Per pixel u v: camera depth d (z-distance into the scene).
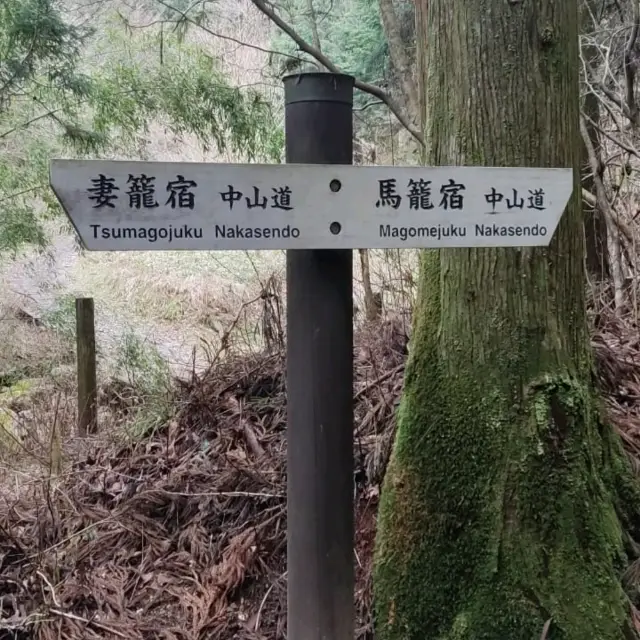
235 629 2.53
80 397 5.22
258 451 3.46
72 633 2.52
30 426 4.97
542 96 2.19
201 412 3.96
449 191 1.82
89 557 2.99
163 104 6.07
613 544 2.29
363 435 3.19
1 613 2.65
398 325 4.04
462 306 2.28
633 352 3.49
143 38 6.61
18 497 3.66
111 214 1.63
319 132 1.80
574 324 2.33
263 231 1.70
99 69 6.57
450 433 2.29
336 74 1.80
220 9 7.30
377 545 2.40
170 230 1.66
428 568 2.28
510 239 1.89
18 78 5.64
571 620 2.14
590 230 5.20
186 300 9.61
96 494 3.57
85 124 6.76
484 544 2.23
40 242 6.69
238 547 2.80
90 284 10.28
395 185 1.78
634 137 5.03
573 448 2.23
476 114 2.21
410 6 7.50
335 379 1.88
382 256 5.70
